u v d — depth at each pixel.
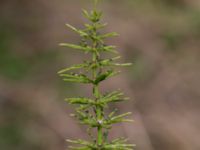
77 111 1.72
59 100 12.34
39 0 16.73
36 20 15.93
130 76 13.47
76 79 1.71
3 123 11.55
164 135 11.57
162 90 13.23
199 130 12.03
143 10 17.12
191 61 14.62
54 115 11.84
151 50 14.87
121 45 14.91
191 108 12.88
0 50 14.29
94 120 1.71
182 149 11.42
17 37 15.09
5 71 13.41
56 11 16.38
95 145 1.68
